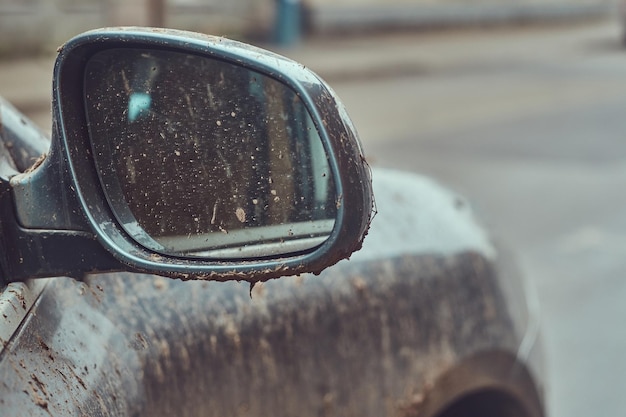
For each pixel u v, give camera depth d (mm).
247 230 1307
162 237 1336
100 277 1669
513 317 2383
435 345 2150
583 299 6066
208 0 19828
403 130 12750
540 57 25359
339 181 1222
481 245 2393
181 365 1652
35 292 1445
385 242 2164
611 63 24547
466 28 30594
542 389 2531
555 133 12945
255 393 1771
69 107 1315
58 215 1344
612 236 7590
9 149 1796
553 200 8797
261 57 1272
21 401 1220
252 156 1304
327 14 24219
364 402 1986
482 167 10312
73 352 1428
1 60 15266
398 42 25609
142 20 10750
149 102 1334
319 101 1245
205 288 1777
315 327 1904
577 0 37875
